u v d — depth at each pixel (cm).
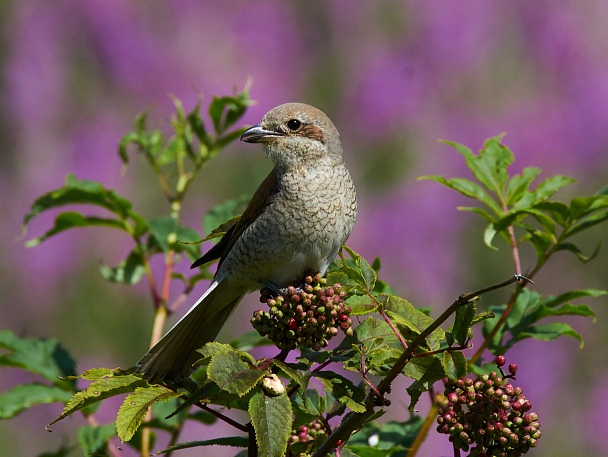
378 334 420
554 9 1794
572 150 1666
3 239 1584
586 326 1452
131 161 1571
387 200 1628
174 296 1309
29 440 1303
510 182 573
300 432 424
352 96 1770
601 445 1373
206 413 584
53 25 1795
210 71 1798
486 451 390
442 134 1711
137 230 663
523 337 570
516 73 1784
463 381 386
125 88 1780
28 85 1759
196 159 690
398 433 550
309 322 404
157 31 1819
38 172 1712
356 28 1841
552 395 1396
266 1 1841
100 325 1416
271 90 1775
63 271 1512
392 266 1568
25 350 617
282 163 620
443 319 379
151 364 506
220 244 618
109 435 584
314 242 603
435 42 1792
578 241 1503
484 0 1806
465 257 1550
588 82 1727
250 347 616
